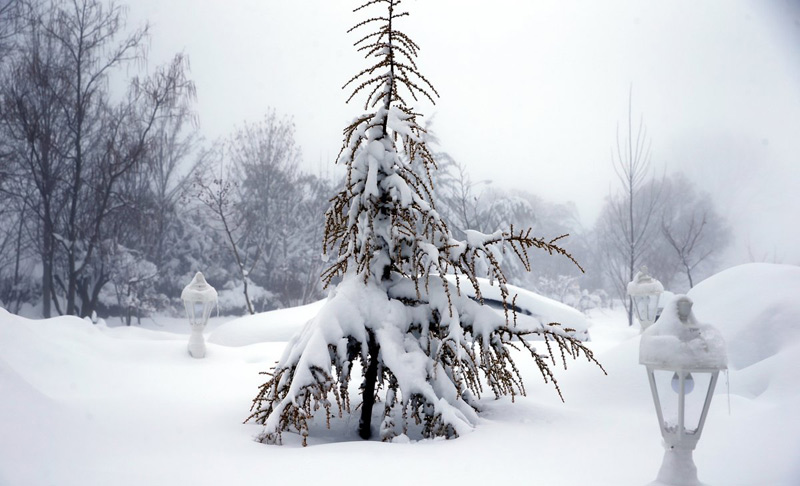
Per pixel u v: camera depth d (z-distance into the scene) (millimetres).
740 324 9484
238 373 10617
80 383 9203
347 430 7309
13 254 35531
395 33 7094
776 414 5984
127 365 10844
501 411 7281
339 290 6961
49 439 5406
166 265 39375
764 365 8133
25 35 34656
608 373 8922
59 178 33719
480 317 7066
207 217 40188
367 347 6742
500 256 7027
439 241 7121
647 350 4148
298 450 5648
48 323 12531
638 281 11648
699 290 11094
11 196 33344
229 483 4527
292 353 6582
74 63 35562
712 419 6574
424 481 4570
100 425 6148
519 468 4973
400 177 7012
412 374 6539
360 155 7086
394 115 7008
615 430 6438
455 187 37688
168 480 4570
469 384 7500
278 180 40812
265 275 40781
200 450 5574
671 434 4141
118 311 38094
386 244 7246
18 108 33375
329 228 7281
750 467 4867
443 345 6711
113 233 34250
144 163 36781
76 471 4715
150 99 37250
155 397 8141
